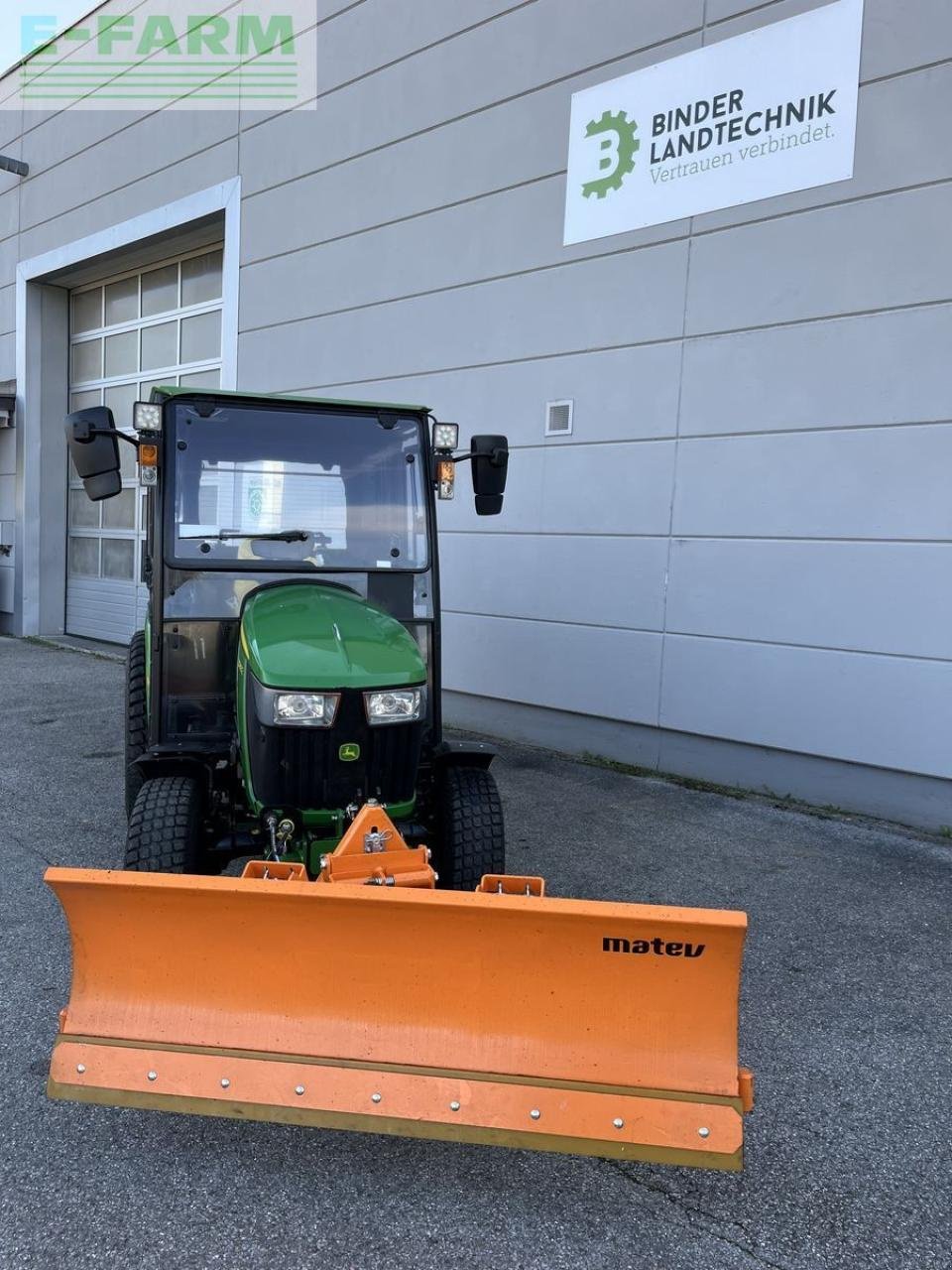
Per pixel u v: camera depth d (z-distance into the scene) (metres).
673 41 6.31
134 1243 2.33
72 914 2.58
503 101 7.34
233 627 3.95
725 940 2.38
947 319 5.29
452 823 3.67
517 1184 2.58
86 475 3.81
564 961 2.48
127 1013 2.60
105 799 5.88
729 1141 2.34
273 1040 2.55
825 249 5.73
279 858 3.29
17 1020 3.26
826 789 5.96
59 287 13.51
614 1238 2.39
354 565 4.08
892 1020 3.45
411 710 3.33
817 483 5.84
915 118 5.35
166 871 3.34
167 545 3.91
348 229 8.62
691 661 6.51
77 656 11.91
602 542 6.96
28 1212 2.41
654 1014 2.48
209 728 3.94
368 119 8.38
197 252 11.36
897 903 4.50
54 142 12.50
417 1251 2.33
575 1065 2.47
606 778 6.61
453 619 8.05
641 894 4.53
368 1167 2.63
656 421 6.59
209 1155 2.66
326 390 8.96
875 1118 2.88
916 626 5.49
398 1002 2.56
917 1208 2.51
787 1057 3.20
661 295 6.51
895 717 5.61
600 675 7.04
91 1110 2.83
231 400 4.03
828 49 5.63
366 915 2.49
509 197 7.35
